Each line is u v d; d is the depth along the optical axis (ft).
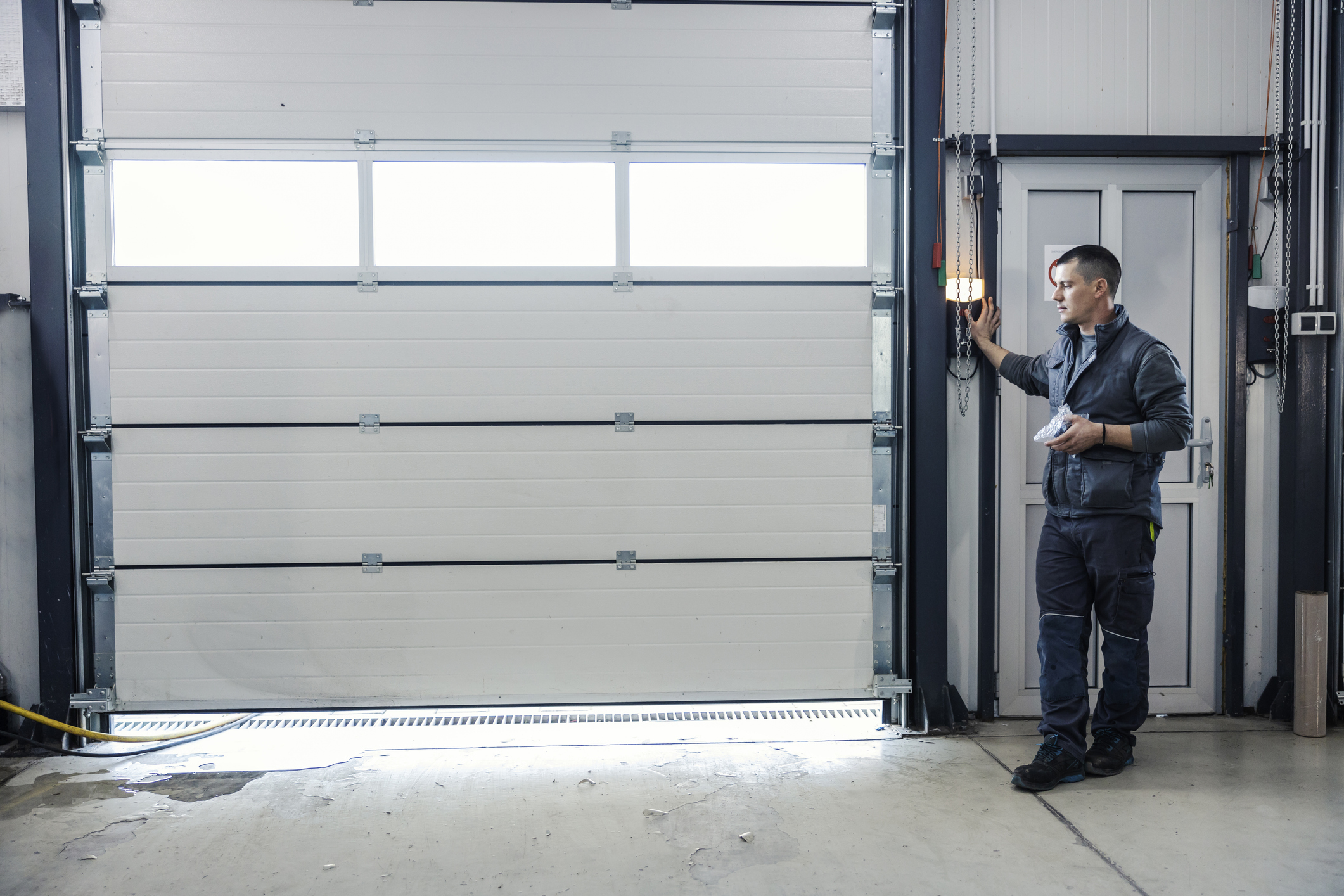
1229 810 8.41
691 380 10.84
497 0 10.59
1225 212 11.15
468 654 10.78
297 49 10.50
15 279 10.53
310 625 10.69
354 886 7.07
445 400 10.69
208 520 10.59
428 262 10.71
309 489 10.64
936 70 10.60
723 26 10.75
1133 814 8.33
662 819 8.30
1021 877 7.15
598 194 10.80
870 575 10.98
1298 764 9.61
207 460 10.58
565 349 10.75
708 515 10.89
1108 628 9.16
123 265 10.50
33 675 10.57
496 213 10.75
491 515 10.75
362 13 10.52
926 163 10.63
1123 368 8.91
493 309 10.69
